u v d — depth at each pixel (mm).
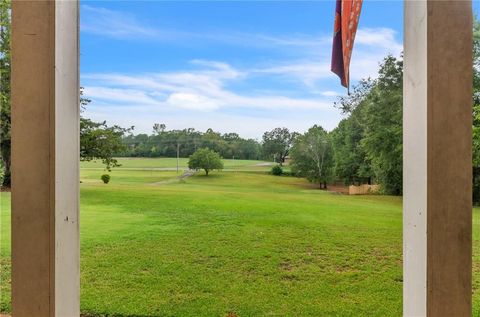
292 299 3676
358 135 22781
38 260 1088
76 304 1201
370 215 8961
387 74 18234
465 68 997
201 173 29234
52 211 1086
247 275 4410
